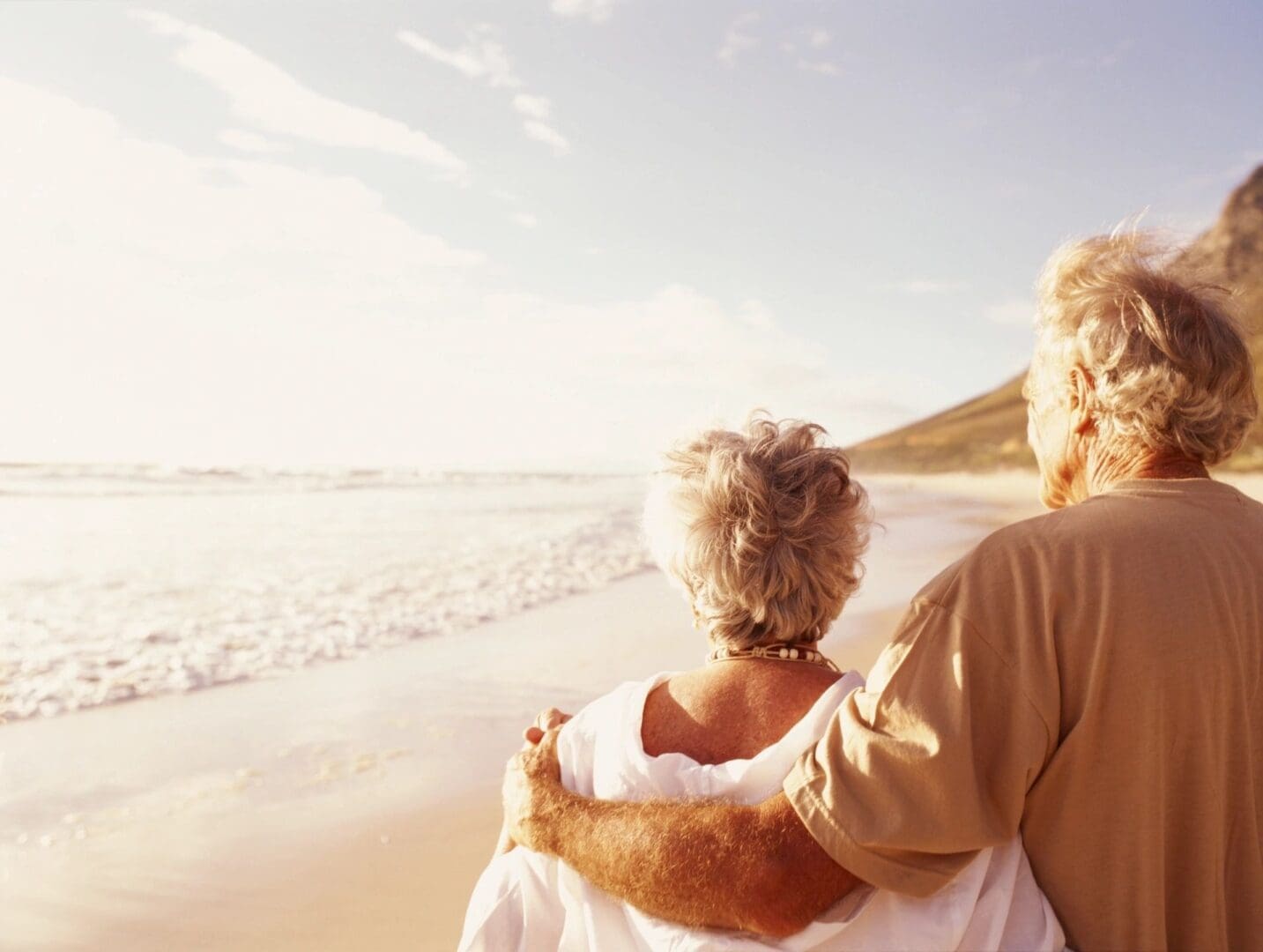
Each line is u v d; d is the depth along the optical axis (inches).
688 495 62.5
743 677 60.9
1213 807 50.1
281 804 149.4
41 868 125.4
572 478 1733.5
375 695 213.6
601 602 339.0
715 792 56.3
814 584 61.4
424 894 120.3
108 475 1234.0
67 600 355.9
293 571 434.9
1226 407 55.6
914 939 50.6
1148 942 49.9
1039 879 52.2
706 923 53.9
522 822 61.1
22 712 199.9
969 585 52.2
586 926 58.1
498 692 216.5
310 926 112.0
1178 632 49.6
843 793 50.9
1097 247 61.0
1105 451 58.7
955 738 49.4
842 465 63.5
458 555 491.5
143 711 201.3
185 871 125.4
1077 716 50.3
